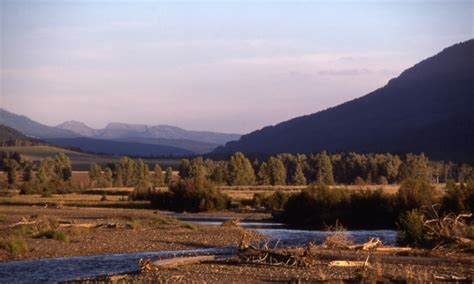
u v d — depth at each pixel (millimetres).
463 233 41156
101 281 29016
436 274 29625
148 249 44031
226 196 95125
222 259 35812
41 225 53594
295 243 47312
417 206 64625
